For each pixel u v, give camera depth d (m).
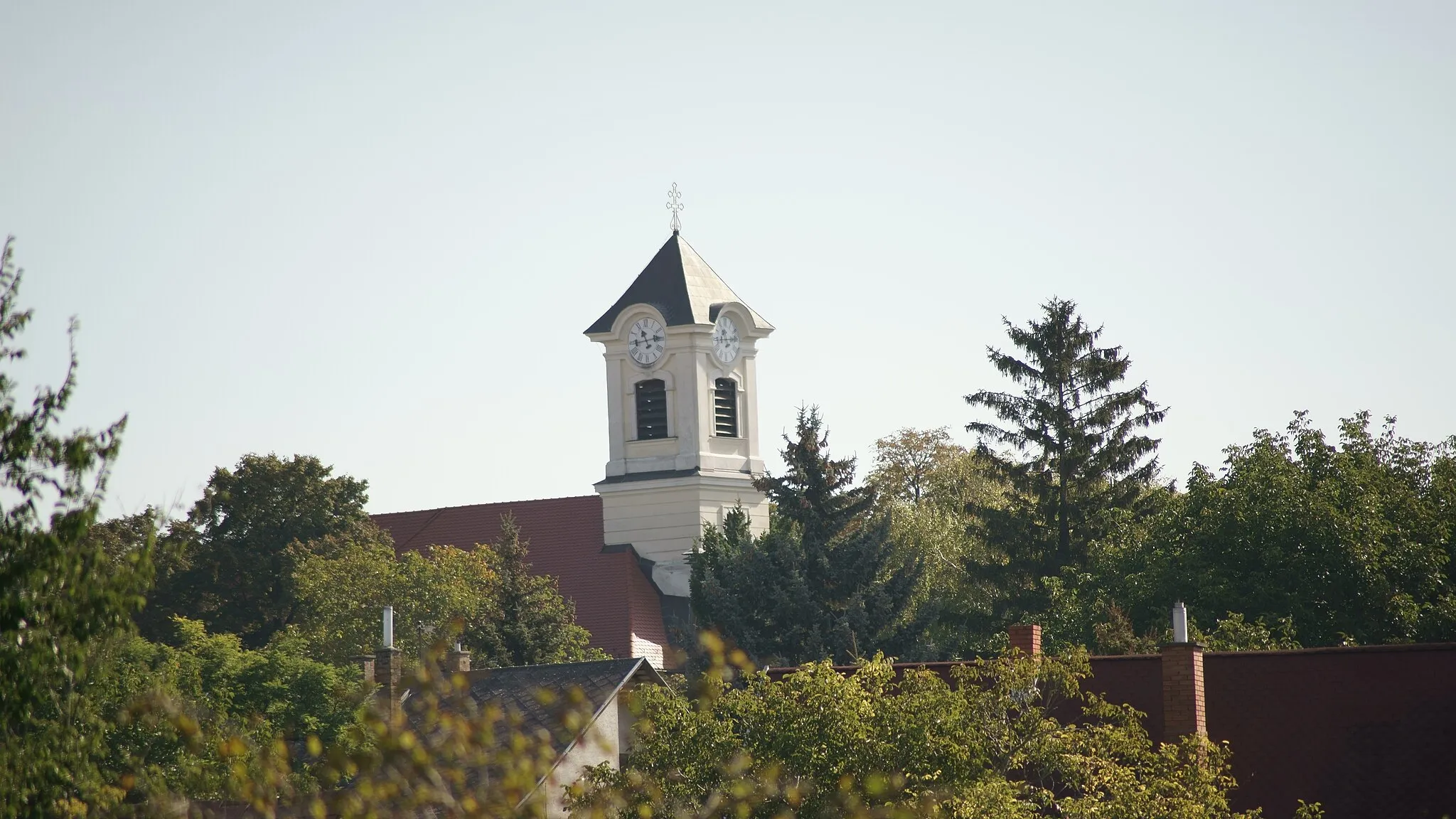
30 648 87.44
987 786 116.06
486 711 67.69
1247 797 151.00
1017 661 127.56
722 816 82.50
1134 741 126.25
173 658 176.75
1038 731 124.81
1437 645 151.50
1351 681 152.25
